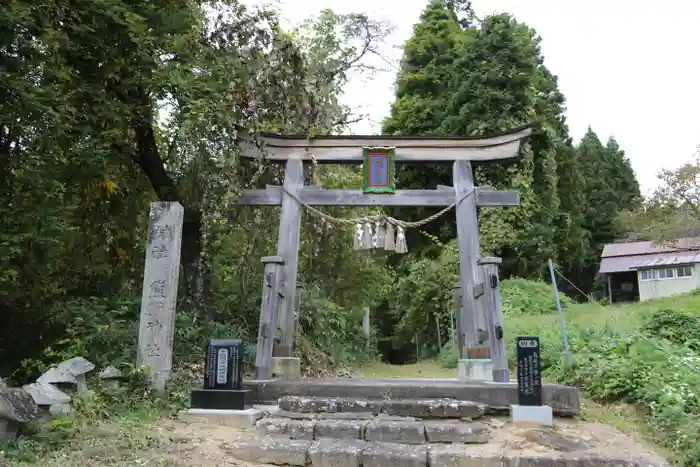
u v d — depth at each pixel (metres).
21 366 8.45
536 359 7.01
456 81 21.14
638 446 6.20
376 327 24.75
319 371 12.55
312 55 12.78
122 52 8.52
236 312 11.84
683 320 11.72
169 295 7.81
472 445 6.04
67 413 6.00
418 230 21.52
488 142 9.71
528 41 22.86
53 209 8.78
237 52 9.95
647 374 8.05
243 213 11.10
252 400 7.43
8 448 5.06
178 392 7.54
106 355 7.99
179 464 5.30
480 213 19.75
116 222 10.66
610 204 34.47
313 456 5.61
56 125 7.38
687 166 24.23
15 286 8.95
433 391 7.31
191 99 8.74
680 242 28.89
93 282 10.80
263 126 10.65
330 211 13.30
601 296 31.97
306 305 13.39
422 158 9.73
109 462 5.14
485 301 8.48
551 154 20.50
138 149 10.19
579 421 7.06
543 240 19.77
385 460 5.55
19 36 7.12
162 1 9.06
